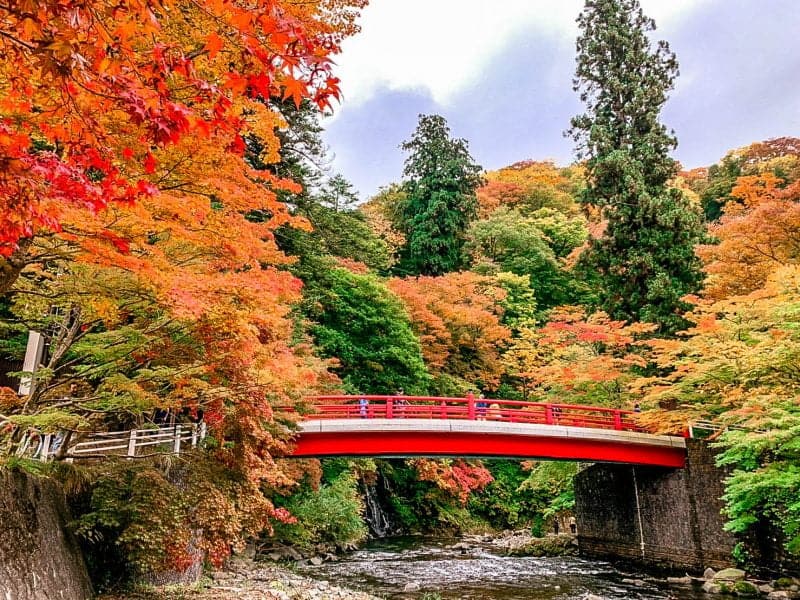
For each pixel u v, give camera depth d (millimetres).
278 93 3068
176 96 4785
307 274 24328
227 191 6223
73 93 3252
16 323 9758
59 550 8188
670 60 30953
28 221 3756
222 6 2857
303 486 20297
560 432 18719
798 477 13031
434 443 18109
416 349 28578
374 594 14672
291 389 13797
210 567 13703
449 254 40906
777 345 14234
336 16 6957
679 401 19641
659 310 24703
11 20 3004
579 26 33031
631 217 27172
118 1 2834
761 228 21141
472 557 21156
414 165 44312
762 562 16094
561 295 42656
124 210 5316
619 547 21016
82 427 8500
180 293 6414
